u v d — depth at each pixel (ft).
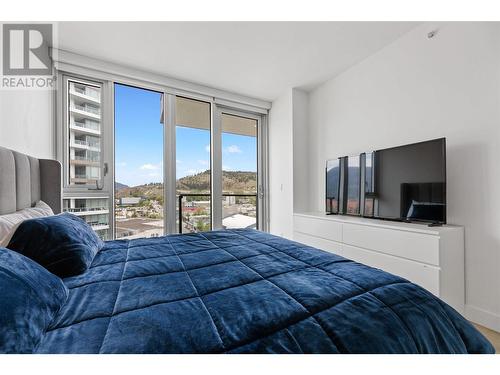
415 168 6.83
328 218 8.77
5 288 1.87
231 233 6.40
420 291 2.82
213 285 3.00
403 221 7.18
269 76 10.18
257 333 2.01
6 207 4.65
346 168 9.29
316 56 8.69
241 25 6.93
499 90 5.56
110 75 8.81
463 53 6.20
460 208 6.23
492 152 5.67
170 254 4.45
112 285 3.01
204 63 8.98
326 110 10.76
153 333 1.97
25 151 6.15
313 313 2.31
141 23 6.73
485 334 5.41
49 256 3.33
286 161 11.84
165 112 10.04
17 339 1.64
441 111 6.67
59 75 8.09
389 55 8.07
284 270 3.51
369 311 2.34
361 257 7.48
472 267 5.96
